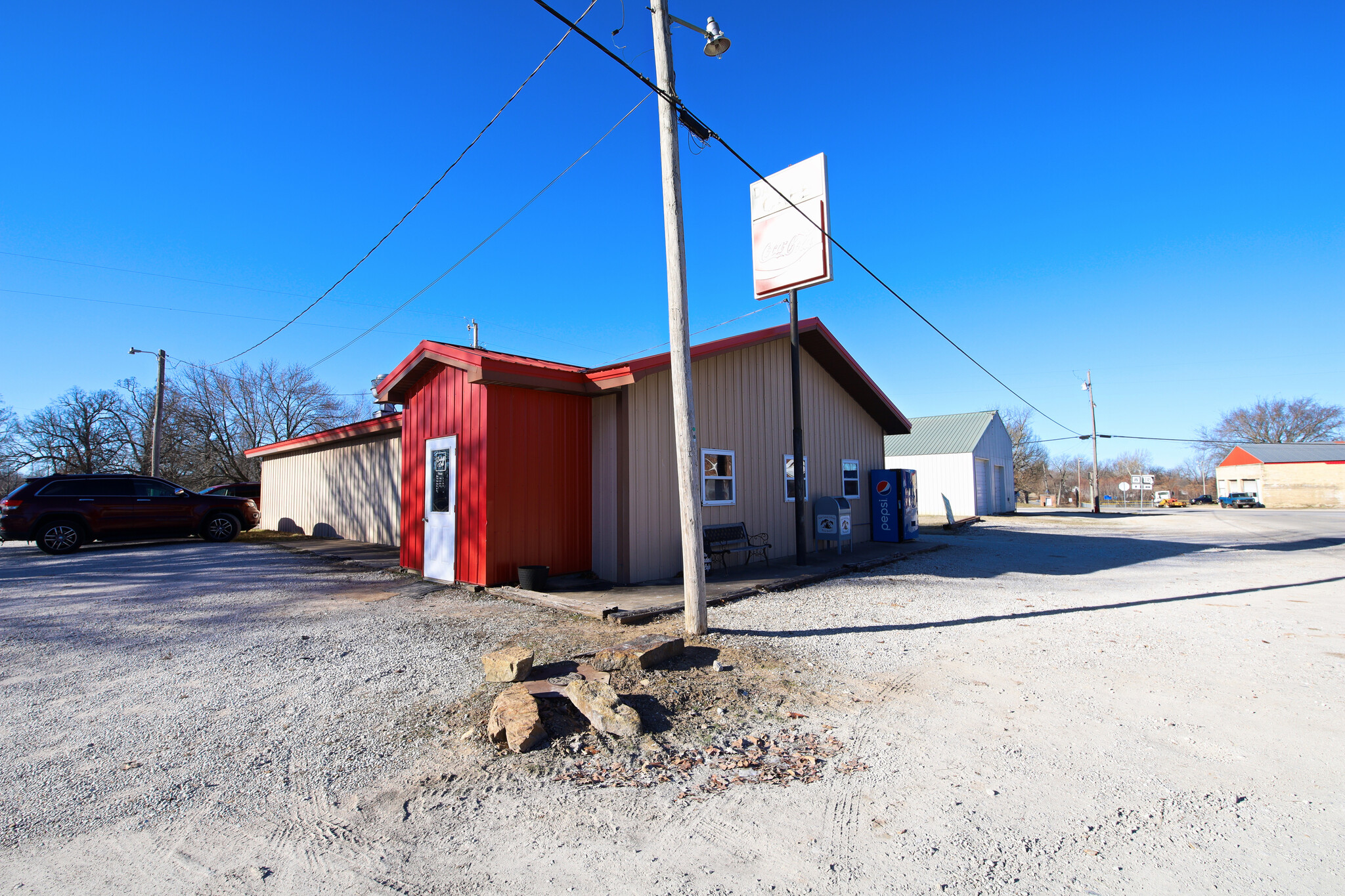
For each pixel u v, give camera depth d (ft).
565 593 25.95
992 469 102.22
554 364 31.45
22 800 10.43
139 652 18.58
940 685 15.72
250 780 11.12
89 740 12.69
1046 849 8.94
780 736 12.83
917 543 49.08
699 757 11.91
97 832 9.54
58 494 42.22
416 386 33.17
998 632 20.84
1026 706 14.35
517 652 15.79
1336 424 198.29
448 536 29.68
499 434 27.58
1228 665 17.34
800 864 8.64
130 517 44.47
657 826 9.65
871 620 22.45
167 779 11.13
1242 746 12.25
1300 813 9.85
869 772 11.32
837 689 15.46
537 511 28.63
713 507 33.65
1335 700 14.64
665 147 21.08
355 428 47.55
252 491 70.13
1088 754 11.95
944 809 10.05
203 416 107.45
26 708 14.32
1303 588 29.32
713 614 23.30
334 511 53.42
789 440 40.63
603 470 30.01
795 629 21.13
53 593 27.30
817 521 41.81
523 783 11.00
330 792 10.73
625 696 14.37
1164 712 13.96
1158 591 28.66
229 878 8.42
